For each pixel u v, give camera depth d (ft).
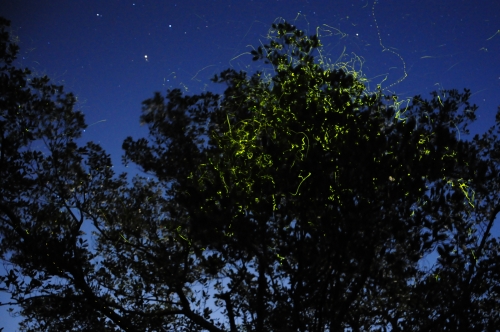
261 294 17.07
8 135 21.59
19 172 20.26
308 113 15.75
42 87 22.67
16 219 19.93
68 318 20.43
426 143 15.69
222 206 15.81
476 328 15.79
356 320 16.66
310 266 15.65
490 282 17.57
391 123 16.51
